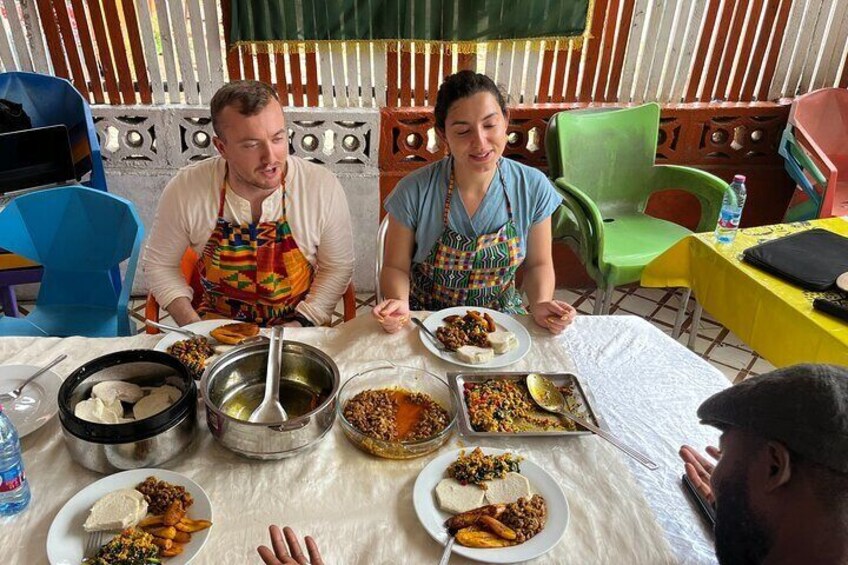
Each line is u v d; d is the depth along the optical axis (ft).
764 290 6.39
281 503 3.73
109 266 7.12
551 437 4.28
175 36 9.47
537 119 10.36
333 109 9.98
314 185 6.29
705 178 9.39
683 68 10.49
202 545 3.40
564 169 9.60
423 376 4.59
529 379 4.72
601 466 4.09
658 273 7.95
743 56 10.49
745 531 2.77
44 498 3.69
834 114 10.46
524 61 10.13
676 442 4.31
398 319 5.31
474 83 5.63
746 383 2.84
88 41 9.44
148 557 3.27
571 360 5.08
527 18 9.64
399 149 10.22
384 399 4.44
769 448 2.60
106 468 3.81
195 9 9.32
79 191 6.87
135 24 9.34
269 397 4.17
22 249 6.87
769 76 10.69
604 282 8.86
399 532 3.59
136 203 10.28
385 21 9.50
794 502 2.56
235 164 5.74
